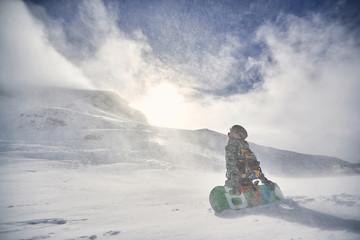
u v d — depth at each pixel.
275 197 2.12
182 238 1.29
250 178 2.21
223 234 1.29
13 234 1.74
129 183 10.73
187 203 3.22
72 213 2.85
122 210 2.86
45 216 2.67
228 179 2.28
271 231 1.24
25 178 10.72
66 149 26.69
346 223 1.20
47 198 4.84
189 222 1.74
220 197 2.12
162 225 1.67
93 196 5.18
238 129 2.27
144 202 3.76
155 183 10.93
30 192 6.28
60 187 7.69
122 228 1.68
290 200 2.03
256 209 1.90
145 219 2.08
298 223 1.32
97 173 15.65
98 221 2.19
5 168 15.71
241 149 2.22
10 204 4.07
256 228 1.34
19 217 2.65
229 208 2.03
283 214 1.58
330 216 1.35
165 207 2.85
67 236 1.57
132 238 1.39
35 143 30.03
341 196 1.91
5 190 6.76
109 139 32.66
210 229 1.44
